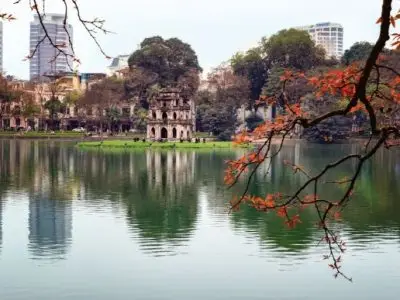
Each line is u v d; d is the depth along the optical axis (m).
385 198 67.69
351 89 16.75
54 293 34.38
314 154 148.50
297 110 17.09
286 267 38.97
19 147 170.88
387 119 17.44
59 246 45.00
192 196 72.44
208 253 42.53
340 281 36.00
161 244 45.44
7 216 57.47
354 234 48.00
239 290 34.62
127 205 64.75
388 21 12.62
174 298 33.34
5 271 38.22
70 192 75.38
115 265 39.56
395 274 37.09
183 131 198.50
